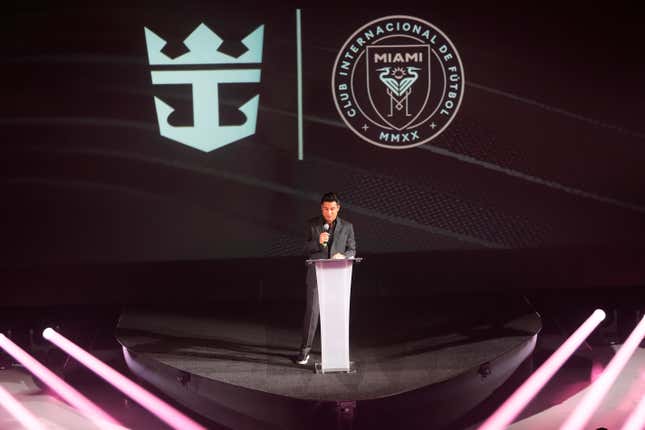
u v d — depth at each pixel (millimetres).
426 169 10016
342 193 10008
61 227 9938
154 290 10086
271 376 7238
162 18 9672
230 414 7207
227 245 10047
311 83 9852
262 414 6945
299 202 10000
